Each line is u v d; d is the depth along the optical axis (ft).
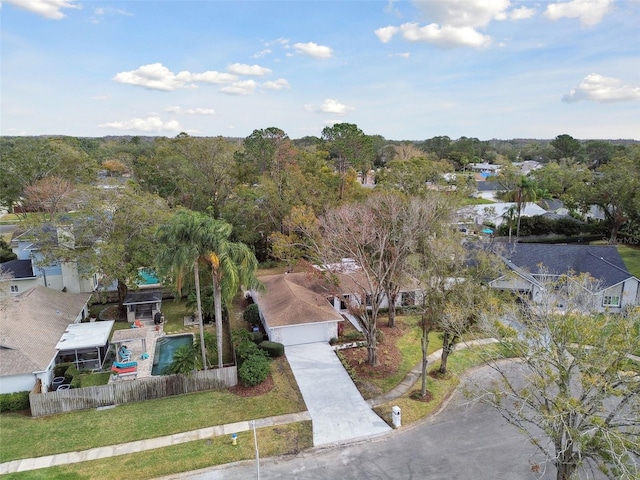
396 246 94.32
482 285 80.53
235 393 79.97
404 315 117.19
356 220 104.58
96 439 66.33
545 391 48.32
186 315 119.44
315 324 100.53
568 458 47.14
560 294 56.39
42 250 111.24
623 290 114.42
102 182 145.38
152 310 119.24
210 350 93.61
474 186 196.54
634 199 172.86
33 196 156.15
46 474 58.59
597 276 120.16
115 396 76.43
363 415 73.36
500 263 82.48
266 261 164.25
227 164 197.57
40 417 72.49
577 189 202.49
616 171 183.62
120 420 71.36
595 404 45.16
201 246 75.41
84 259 107.45
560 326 49.19
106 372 88.28
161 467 60.29
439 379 85.35
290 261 133.28
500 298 76.18
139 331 94.27
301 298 106.73
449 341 84.17
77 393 74.43
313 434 68.03
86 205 111.86
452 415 73.97
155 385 78.33
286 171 173.17
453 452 63.62
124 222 111.04
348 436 67.67
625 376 44.80
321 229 128.67
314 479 57.98
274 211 157.69
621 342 45.60
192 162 195.52
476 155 496.23
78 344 86.58
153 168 219.20
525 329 59.93
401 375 87.30
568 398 45.88
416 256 90.17
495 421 71.77
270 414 73.31
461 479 57.67
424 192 152.87
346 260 113.70
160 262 74.64
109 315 118.21
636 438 43.14
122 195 115.24
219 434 67.77
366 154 200.03
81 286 127.34
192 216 76.64
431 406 76.33
